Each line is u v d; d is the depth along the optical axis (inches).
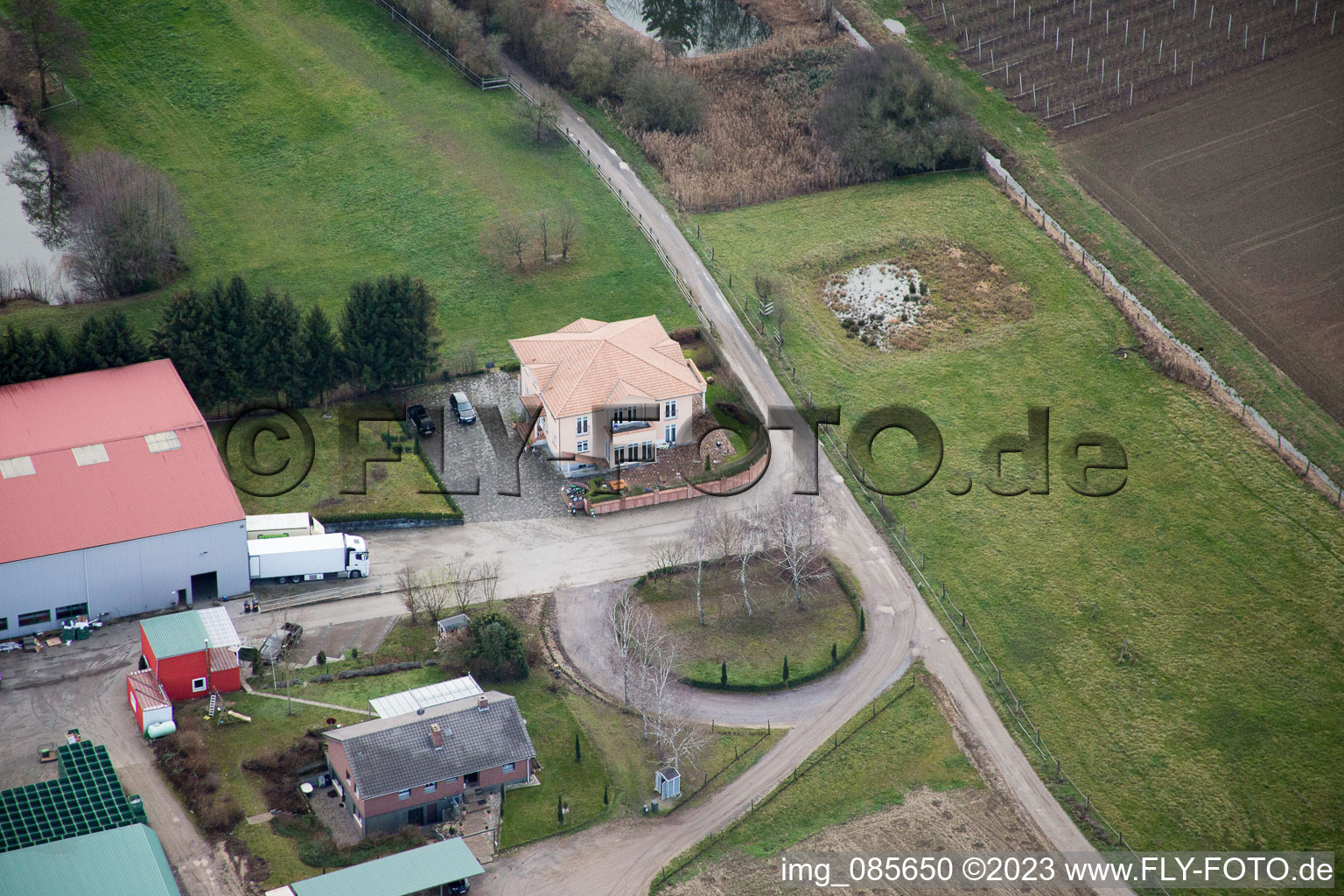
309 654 4409.5
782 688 4520.2
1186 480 5423.2
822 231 6604.3
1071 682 4643.2
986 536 5157.5
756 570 4955.7
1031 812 4200.3
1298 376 5949.8
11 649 4318.4
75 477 4515.3
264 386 5295.3
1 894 3380.9
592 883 3809.1
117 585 4446.4
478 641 4382.4
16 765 3900.1
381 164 6668.3
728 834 4015.8
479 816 3961.6
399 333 5413.4
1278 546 5172.2
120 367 5017.2
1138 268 6481.3
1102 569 5054.1
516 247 6171.3
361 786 3772.1
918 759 4333.2
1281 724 4544.8
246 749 4008.4
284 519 4778.5
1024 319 6186.0
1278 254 6550.2
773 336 5969.5
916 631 4785.9
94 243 5812.0
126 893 3415.4
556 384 5226.4
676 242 6441.9
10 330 4886.8
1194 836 4188.0
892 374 5851.4
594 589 4795.8
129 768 3914.9
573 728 4276.6
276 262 6112.2
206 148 6653.5
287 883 3636.8
